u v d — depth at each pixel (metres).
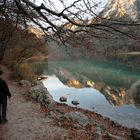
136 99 26.97
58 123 11.18
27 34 5.11
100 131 11.82
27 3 4.21
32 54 33.12
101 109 21.62
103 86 38.25
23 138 9.20
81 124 12.13
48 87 35.66
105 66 77.88
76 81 44.91
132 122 17.45
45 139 9.34
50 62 102.75
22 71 26.16
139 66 72.06
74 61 109.94
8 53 33.41
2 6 4.59
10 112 12.22
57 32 4.30
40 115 12.16
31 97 15.90
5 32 5.53
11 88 19.45
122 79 46.84
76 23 4.09
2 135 9.26
